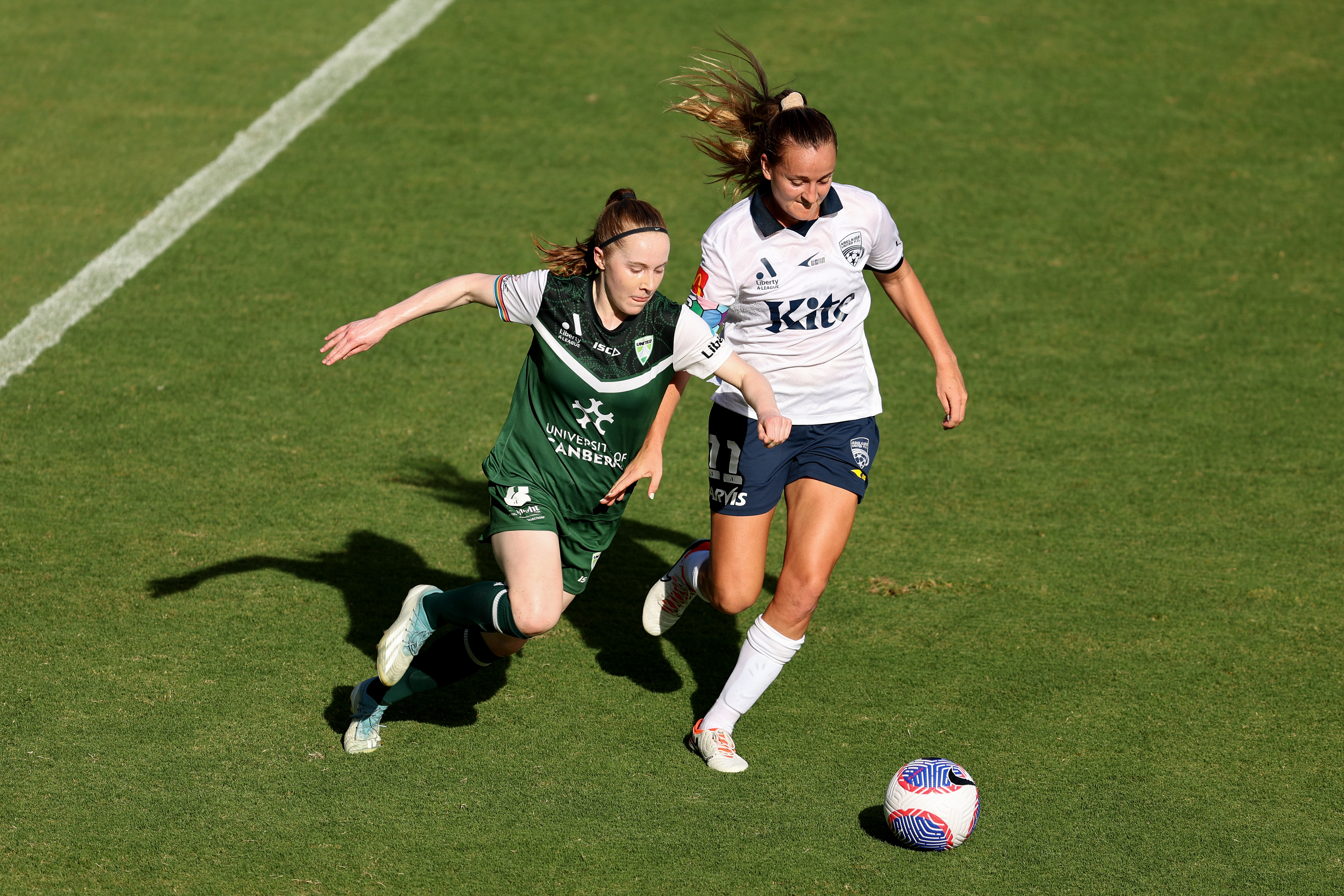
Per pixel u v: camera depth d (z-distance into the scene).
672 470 23.28
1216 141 37.81
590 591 19.27
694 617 18.75
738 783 14.67
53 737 14.88
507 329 28.20
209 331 27.08
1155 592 19.23
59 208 32.16
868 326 29.08
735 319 14.95
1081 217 33.78
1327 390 26.12
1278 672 17.20
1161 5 46.41
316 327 27.42
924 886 12.99
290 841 13.34
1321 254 32.06
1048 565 20.02
